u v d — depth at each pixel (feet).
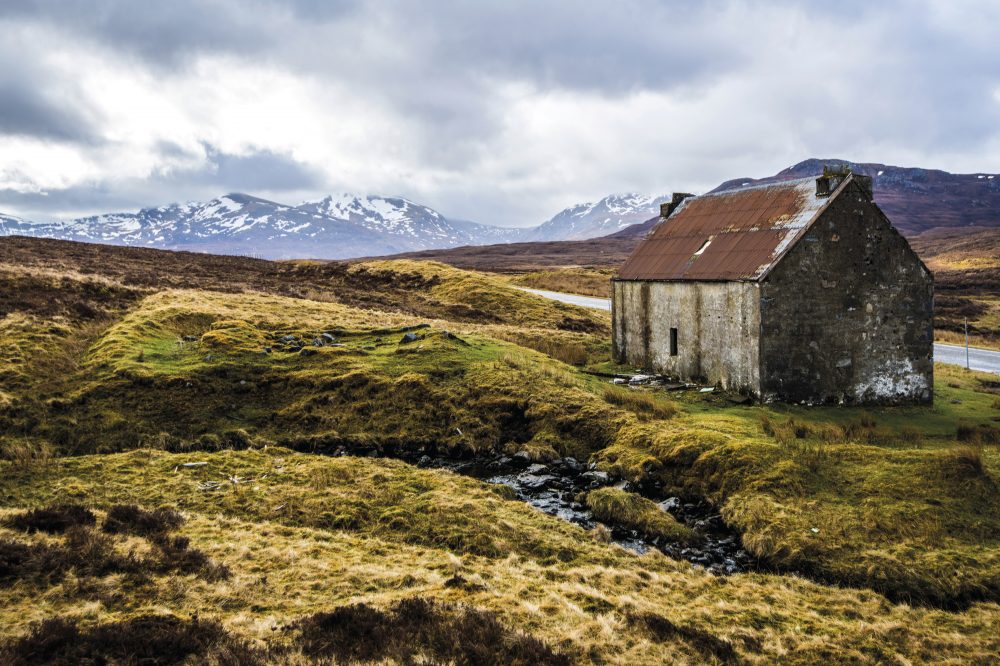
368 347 119.75
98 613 38.32
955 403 105.70
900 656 42.22
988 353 174.50
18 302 128.57
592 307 247.09
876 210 99.71
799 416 92.22
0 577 41.14
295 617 40.01
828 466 71.15
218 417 90.74
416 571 50.21
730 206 121.60
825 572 55.98
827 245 97.55
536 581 50.52
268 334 126.93
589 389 102.89
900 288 101.65
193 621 37.50
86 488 65.87
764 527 62.03
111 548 47.42
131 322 123.95
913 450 73.82
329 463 77.36
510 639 38.04
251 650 34.71
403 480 73.00
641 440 82.28
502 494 72.13
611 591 50.39
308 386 100.01
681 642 41.32
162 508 60.64
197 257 309.83
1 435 80.84
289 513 62.85
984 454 74.33
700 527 65.72
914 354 102.73
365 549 55.31
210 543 52.54
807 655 41.75
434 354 112.37
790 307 96.48
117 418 86.69
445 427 90.89
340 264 314.96
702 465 74.49
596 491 70.90
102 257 245.45
